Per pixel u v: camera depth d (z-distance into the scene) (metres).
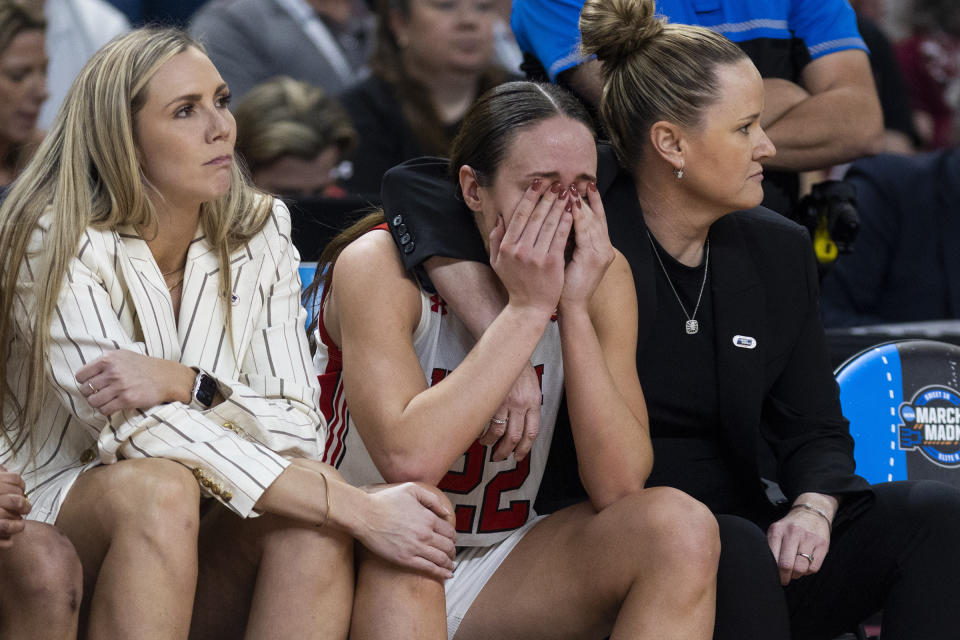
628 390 7.89
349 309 7.65
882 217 13.55
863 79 10.59
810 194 10.53
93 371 7.04
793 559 7.92
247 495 6.94
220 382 7.33
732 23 10.26
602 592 7.39
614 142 8.52
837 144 10.35
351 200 10.65
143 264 7.59
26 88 12.52
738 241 8.66
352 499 7.04
